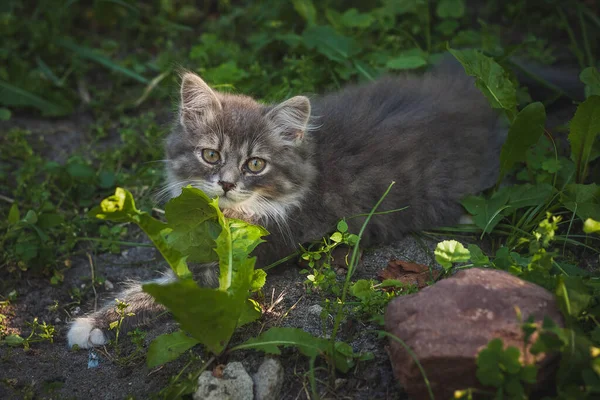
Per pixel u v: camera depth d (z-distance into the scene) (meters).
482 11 7.00
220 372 3.54
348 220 4.51
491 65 4.45
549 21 6.68
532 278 3.53
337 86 5.70
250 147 4.32
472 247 4.04
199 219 3.92
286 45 6.38
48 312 4.52
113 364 4.00
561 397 3.03
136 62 6.79
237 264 3.67
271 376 3.53
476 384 3.11
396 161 4.61
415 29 6.39
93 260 4.95
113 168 5.63
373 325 3.82
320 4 6.88
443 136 4.78
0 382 3.86
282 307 4.10
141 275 4.81
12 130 5.96
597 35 6.51
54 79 6.55
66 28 7.21
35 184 5.42
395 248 4.61
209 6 7.58
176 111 4.91
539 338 3.05
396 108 4.92
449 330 3.13
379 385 3.53
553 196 4.45
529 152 4.71
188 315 3.35
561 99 5.55
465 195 4.77
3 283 4.69
